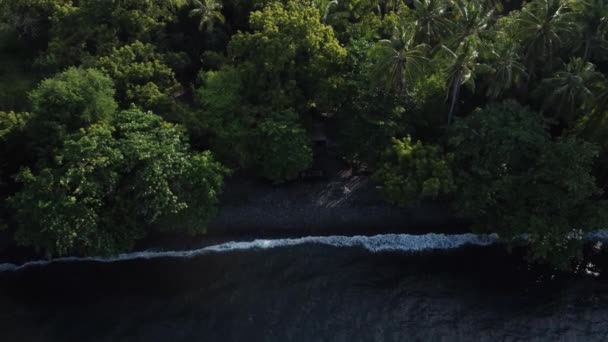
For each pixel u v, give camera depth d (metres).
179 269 56.09
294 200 61.75
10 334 49.12
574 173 53.78
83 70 59.78
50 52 67.38
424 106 62.56
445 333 49.69
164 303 52.34
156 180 53.00
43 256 57.22
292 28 62.72
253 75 62.38
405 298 53.00
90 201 51.97
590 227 54.06
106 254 52.81
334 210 61.06
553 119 60.03
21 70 71.25
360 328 50.16
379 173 58.06
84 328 49.75
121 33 69.38
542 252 53.31
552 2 57.06
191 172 55.19
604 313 51.69
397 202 58.72
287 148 59.34
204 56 70.50
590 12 59.84
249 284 54.41
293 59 62.59
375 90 61.12
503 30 64.56
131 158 53.72
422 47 56.47
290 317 51.06
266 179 63.94
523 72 58.00
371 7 70.62
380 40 60.59
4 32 76.81
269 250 58.06
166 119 60.28
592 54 64.44
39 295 53.19
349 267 56.31
